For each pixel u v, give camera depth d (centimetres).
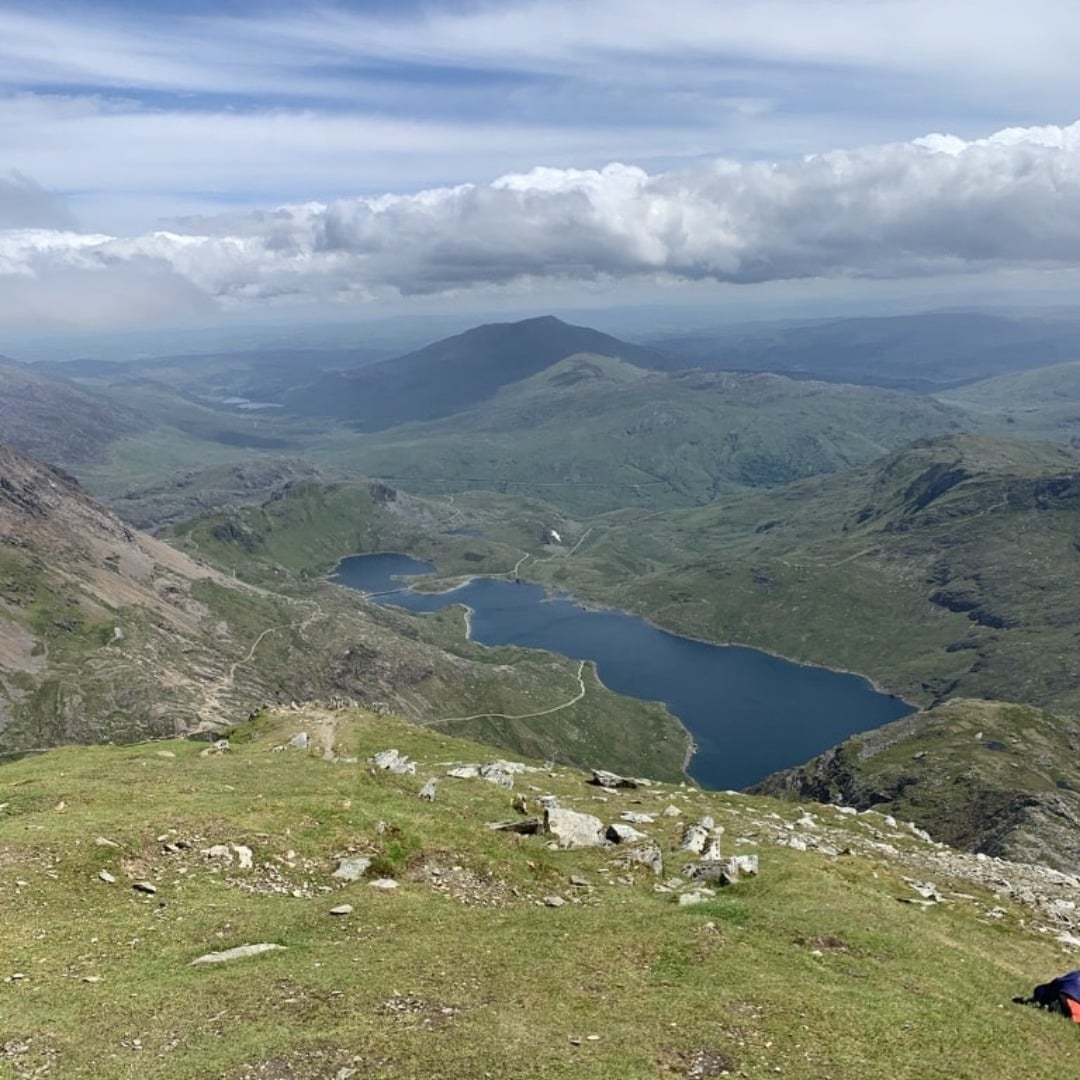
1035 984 3641
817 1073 2483
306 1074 2248
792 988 3000
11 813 4294
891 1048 2702
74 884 3456
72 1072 2239
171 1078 2209
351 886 3803
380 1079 2231
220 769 5497
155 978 2800
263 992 2683
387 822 4353
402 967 2919
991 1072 2673
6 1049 2341
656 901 4012
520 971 2948
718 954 3250
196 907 3434
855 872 5144
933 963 3584
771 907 4016
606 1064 2373
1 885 3328
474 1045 2405
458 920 3478
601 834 5184
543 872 4231
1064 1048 3005
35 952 2942
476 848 4297
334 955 3011
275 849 4000
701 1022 2684
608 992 2848
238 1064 2269
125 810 4241
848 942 3638
